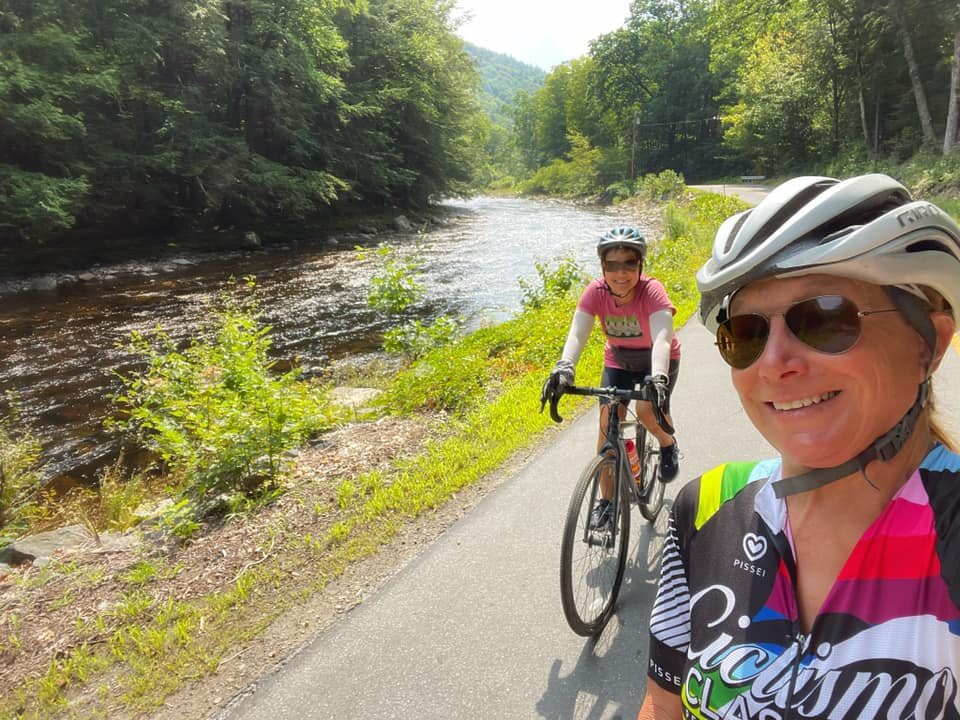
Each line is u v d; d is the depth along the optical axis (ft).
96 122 69.87
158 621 10.58
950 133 85.76
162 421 18.31
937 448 3.19
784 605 3.23
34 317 42.80
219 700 8.87
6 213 55.57
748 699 3.13
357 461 16.93
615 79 231.09
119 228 75.31
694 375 22.81
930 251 2.89
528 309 37.68
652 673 3.82
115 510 17.35
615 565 10.34
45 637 10.48
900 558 2.92
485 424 18.85
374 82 113.19
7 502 18.03
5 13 54.39
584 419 19.03
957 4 84.94
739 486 3.73
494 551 12.24
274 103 84.43
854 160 117.50
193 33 70.64
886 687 2.76
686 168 215.92
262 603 10.98
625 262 10.33
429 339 28.71
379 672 9.24
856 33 111.34
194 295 50.44
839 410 3.11
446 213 134.92
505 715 8.41
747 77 154.61
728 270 3.29
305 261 69.41
